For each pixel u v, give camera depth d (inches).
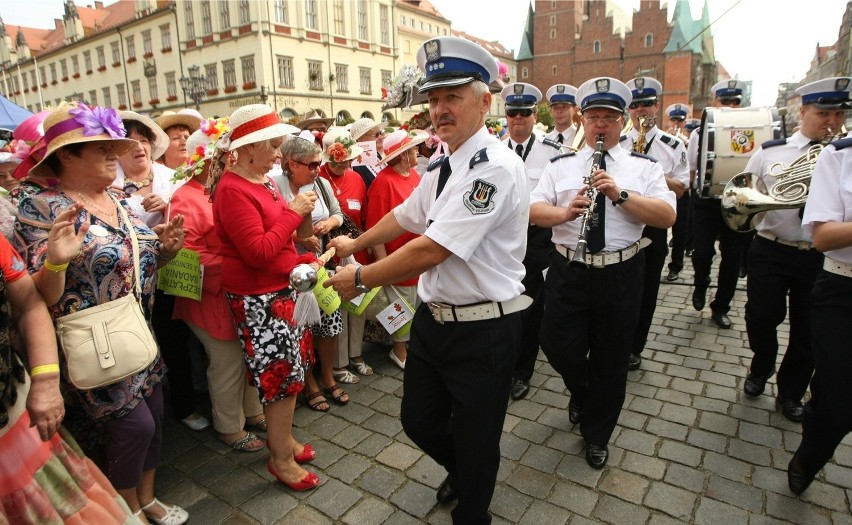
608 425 107.0
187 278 104.2
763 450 110.3
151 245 88.8
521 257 79.9
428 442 85.3
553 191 117.9
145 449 83.0
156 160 140.5
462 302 76.5
